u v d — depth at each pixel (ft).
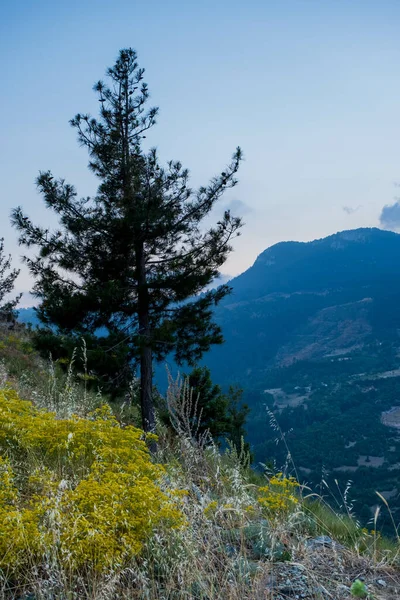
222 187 50.31
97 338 44.86
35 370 54.19
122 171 49.70
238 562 13.34
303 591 13.30
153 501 13.67
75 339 43.62
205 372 47.73
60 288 47.09
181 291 48.21
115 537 12.68
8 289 77.46
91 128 50.72
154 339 45.29
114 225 46.19
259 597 12.57
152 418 45.01
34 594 11.71
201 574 12.61
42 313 46.14
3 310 77.56
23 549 11.85
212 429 43.60
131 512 13.35
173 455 21.01
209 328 49.08
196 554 13.57
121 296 45.93
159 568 12.92
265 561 14.67
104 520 12.72
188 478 18.48
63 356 43.52
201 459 19.98
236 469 17.90
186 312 48.55
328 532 17.75
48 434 16.90
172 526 13.42
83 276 49.01
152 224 46.73
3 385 34.01
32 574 11.89
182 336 48.32
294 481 17.94
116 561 11.89
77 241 47.75
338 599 12.92
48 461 16.78
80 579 11.60
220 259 49.93
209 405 45.39
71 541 11.91
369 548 16.24
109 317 47.21
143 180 48.65
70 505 13.24
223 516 16.43
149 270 50.31
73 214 47.73
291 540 16.15
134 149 51.62
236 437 44.39
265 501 16.89
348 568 14.93
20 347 62.59
